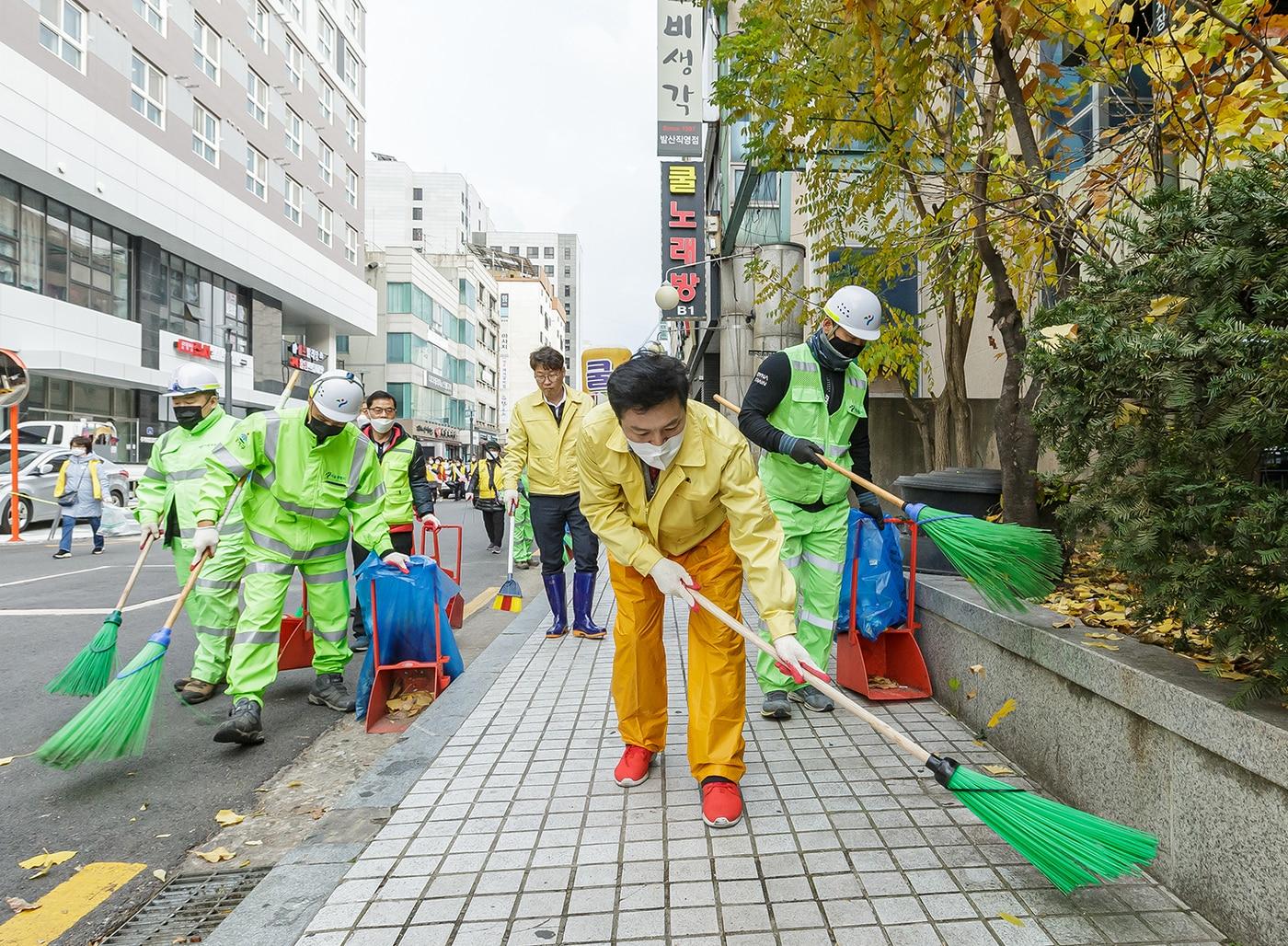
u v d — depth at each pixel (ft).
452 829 8.32
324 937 6.52
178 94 82.69
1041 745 8.93
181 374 15.01
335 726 13.06
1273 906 5.71
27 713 13.66
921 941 6.25
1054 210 13.03
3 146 59.57
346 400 12.39
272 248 101.86
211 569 14.12
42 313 67.21
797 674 7.55
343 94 125.90
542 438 17.35
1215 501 6.32
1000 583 9.85
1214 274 6.69
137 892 8.03
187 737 12.51
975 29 14.73
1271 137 11.37
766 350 38.22
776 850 7.75
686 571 8.75
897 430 32.73
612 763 10.07
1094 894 6.85
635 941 6.35
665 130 50.90
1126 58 12.34
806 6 17.07
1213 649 6.53
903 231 17.80
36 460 51.29
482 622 20.98
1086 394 7.44
